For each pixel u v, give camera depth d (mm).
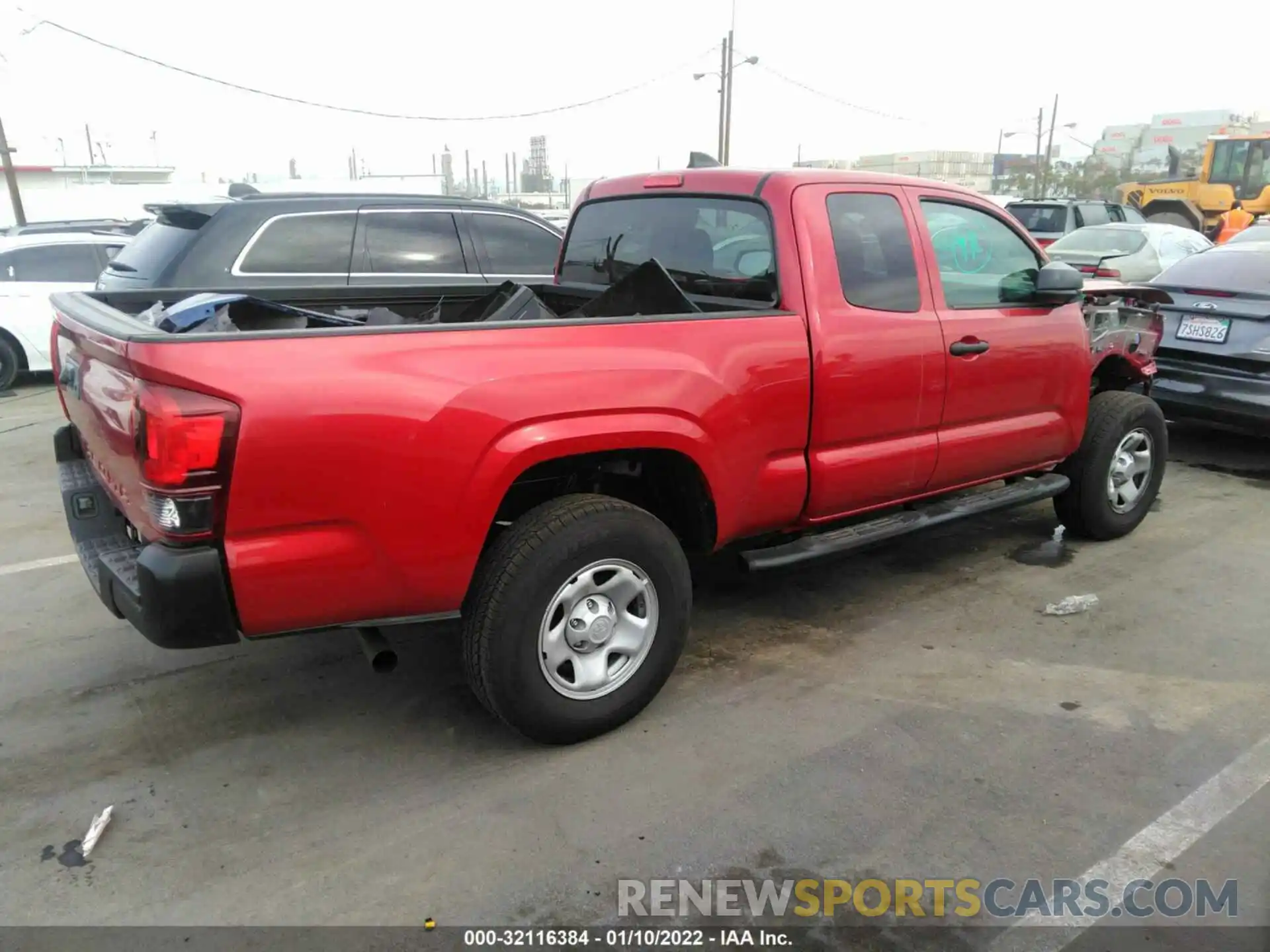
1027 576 4988
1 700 3715
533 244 7410
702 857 2828
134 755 3357
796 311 3729
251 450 2609
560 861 2809
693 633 4320
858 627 4383
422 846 2875
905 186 4207
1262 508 6137
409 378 2812
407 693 3791
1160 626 4387
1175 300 7023
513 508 3580
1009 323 4527
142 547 3096
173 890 2695
